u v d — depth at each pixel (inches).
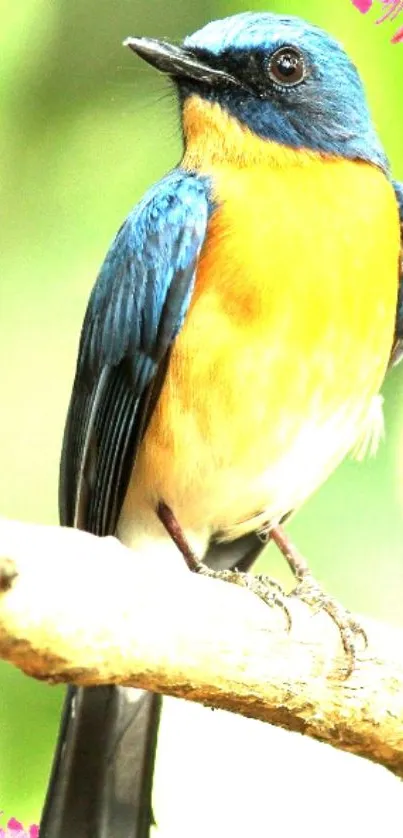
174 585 18.1
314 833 22.0
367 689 18.6
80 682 17.9
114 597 17.7
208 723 22.0
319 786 22.1
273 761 22.0
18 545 17.5
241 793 22.0
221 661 18.2
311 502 21.1
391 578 20.9
